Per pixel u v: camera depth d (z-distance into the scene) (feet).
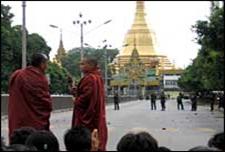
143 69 609.01
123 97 447.83
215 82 177.68
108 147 72.54
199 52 212.64
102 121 35.73
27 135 24.76
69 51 456.86
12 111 35.19
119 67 604.49
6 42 214.28
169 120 150.61
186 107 299.99
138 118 163.02
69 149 22.52
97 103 35.63
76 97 36.22
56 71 333.42
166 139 87.04
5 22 217.56
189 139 86.94
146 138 19.97
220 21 146.30
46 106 35.35
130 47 643.45
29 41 276.82
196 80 336.29
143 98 596.29
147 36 655.35
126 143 19.86
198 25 149.38
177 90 638.94
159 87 623.36
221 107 235.81
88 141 22.34
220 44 150.30
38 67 35.65
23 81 34.96
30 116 34.86
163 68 655.76
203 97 396.98
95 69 36.35
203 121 145.07
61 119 155.43
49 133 21.98
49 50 305.12
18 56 232.73
